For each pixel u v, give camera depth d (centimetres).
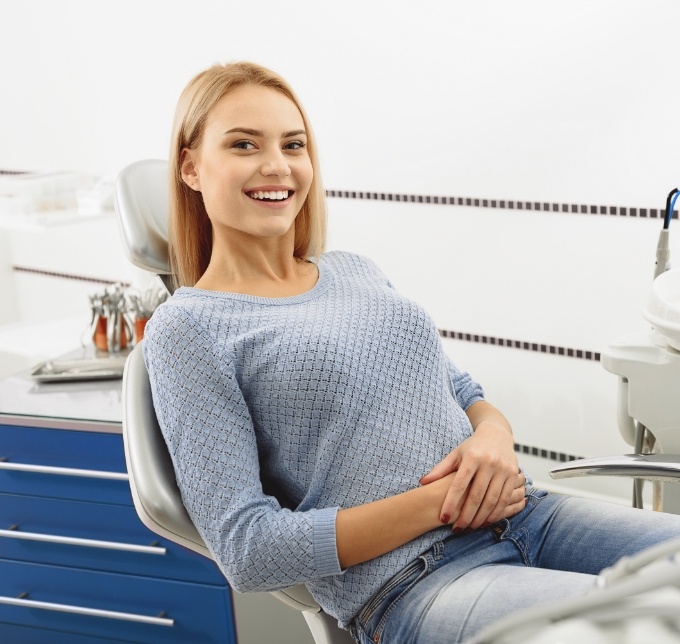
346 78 262
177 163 144
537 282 249
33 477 196
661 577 45
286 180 138
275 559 117
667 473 129
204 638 194
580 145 232
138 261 153
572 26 226
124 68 297
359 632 125
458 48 243
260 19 271
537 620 46
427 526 121
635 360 167
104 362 212
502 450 128
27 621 207
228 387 124
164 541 190
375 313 134
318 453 127
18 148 326
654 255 230
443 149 253
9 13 311
